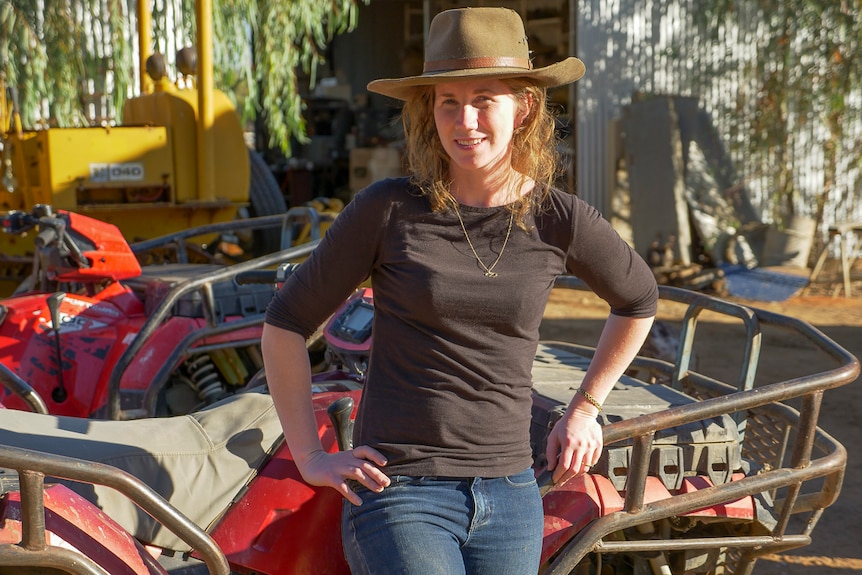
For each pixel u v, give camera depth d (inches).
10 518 75.0
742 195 476.4
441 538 75.7
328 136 602.5
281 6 379.2
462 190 78.7
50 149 278.7
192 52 307.4
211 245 329.4
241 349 185.0
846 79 447.8
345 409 88.6
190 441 95.2
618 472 99.8
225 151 311.1
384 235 76.7
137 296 179.5
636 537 108.1
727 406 92.7
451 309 75.7
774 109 472.7
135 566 79.5
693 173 466.9
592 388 85.4
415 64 678.5
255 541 93.2
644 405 104.8
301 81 628.7
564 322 371.9
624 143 482.3
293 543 93.8
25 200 293.7
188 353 166.2
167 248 291.3
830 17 452.4
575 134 510.0
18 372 156.6
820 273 453.4
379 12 692.1
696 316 133.3
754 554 108.3
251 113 403.5
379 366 79.0
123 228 294.8
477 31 76.6
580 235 78.7
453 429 76.5
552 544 95.6
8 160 307.1
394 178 78.8
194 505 92.4
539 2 583.8
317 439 79.8
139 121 311.7
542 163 79.0
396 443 77.3
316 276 77.9
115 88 382.0
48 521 75.8
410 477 76.8
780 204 485.1
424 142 79.2
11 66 356.2
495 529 77.5
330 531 95.3
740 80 503.2
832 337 342.0
